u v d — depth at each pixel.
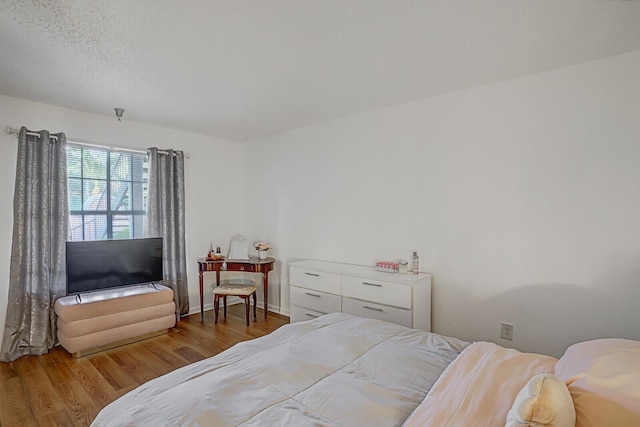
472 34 1.96
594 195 2.29
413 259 3.12
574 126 2.35
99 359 2.94
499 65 2.37
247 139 4.71
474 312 2.81
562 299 2.41
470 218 2.82
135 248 3.57
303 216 4.11
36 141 3.10
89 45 2.08
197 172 4.40
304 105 3.25
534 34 1.95
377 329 1.94
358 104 3.22
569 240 2.38
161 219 3.96
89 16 1.76
